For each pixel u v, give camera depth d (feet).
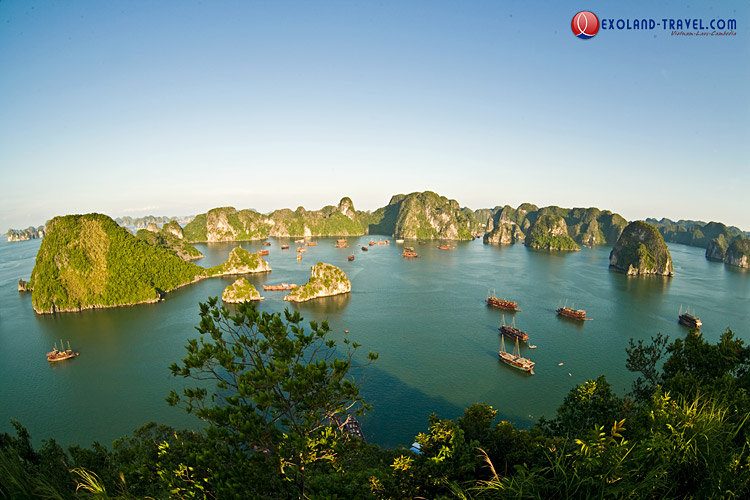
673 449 27.81
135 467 42.50
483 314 341.62
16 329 315.78
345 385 37.93
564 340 277.03
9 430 177.58
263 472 33.83
